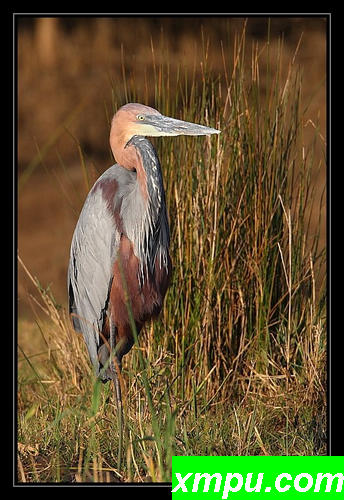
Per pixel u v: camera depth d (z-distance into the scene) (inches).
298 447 343.6
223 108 403.2
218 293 390.6
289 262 382.9
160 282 378.9
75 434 342.0
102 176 380.8
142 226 367.6
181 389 387.2
